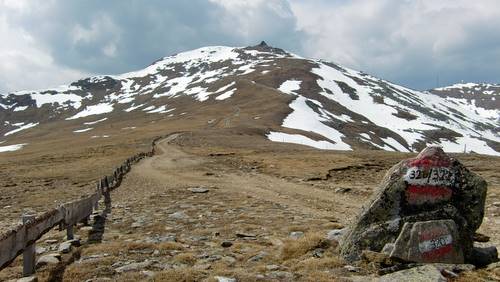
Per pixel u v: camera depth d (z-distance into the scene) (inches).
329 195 1114.1
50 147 4926.2
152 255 509.4
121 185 1446.9
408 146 6953.7
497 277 393.4
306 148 3090.6
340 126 6663.4
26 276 447.5
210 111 7106.3
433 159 455.5
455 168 456.8
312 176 1460.4
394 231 445.4
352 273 415.2
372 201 461.4
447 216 446.0
